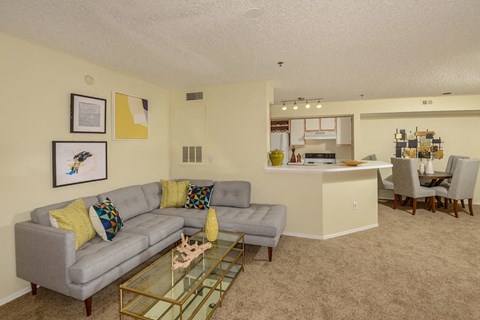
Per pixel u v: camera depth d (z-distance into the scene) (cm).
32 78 235
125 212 294
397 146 584
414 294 219
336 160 636
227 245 256
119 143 332
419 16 193
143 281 192
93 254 205
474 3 175
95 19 194
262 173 375
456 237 350
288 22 201
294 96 500
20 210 227
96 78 299
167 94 421
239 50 257
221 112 394
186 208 344
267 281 241
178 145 422
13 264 222
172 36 225
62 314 198
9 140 220
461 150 551
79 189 279
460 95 503
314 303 208
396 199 504
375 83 394
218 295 216
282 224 316
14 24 200
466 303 206
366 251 307
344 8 181
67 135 266
